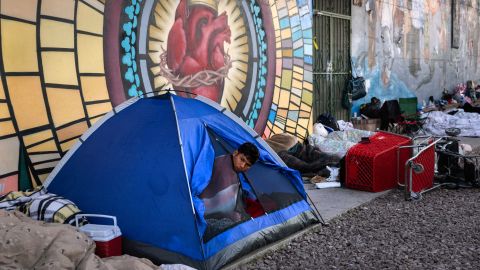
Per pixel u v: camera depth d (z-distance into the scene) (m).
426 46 16.95
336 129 10.61
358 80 12.40
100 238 3.97
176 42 6.97
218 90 7.75
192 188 4.23
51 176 4.89
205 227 4.18
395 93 14.88
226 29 7.84
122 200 4.41
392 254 4.62
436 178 7.30
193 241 4.07
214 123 4.90
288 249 4.75
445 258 4.51
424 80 16.91
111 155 4.63
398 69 15.00
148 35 6.54
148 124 4.62
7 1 4.95
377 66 13.75
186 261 4.04
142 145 4.52
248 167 4.80
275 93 8.91
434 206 6.27
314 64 11.16
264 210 4.84
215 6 7.62
